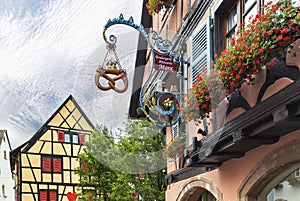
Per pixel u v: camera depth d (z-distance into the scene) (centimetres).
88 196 905
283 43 279
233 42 342
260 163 358
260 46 298
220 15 464
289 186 356
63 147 1202
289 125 286
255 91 337
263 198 382
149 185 779
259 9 370
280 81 306
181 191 577
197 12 516
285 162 323
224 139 362
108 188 885
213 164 445
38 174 1217
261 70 326
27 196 1217
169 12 626
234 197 412
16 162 1213
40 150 1214
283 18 279
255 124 314
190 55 489
